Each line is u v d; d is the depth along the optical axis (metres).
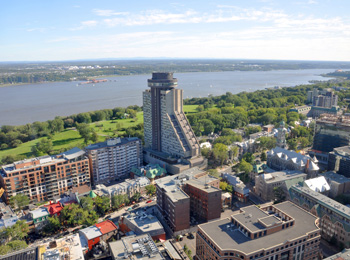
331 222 194.75
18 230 190.75
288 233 160.12
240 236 159.12
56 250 149.25
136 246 149.25
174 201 196.00
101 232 186.50
